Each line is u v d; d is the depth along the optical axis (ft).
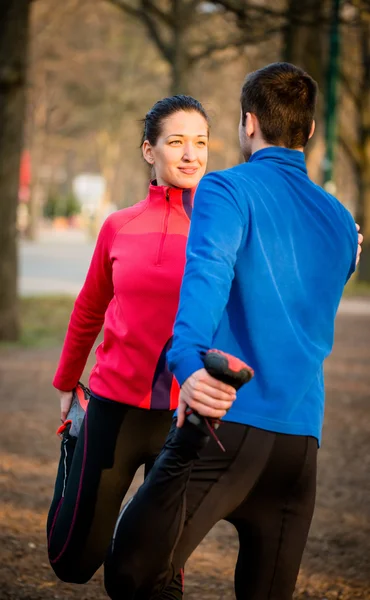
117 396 9.75
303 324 8.33
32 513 16.89
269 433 8.08
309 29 53.06
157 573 7.91
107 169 173.88
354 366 38.55
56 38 132.36
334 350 43.29
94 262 10.26
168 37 80.94
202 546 15.71
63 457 10.45
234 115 123.13
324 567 14.79
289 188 8.49
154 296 9.64
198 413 7.49
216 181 8.20
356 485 20.03
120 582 7.97
